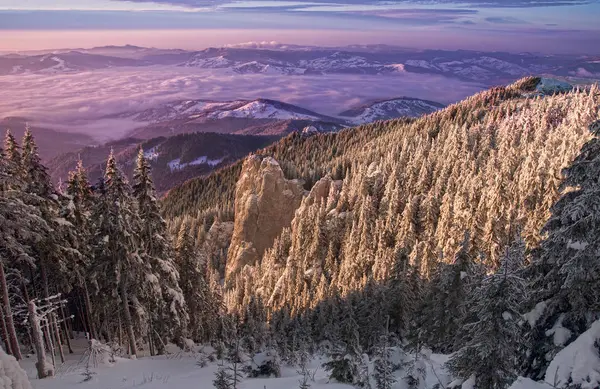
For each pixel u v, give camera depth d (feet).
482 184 252.01
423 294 114.11
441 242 225.15
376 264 228.43
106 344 106.93
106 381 81.51
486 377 46.03
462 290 85.56
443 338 88.33
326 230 314.55
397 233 269.23
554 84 569.23
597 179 50.21
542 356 51.44
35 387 75.82
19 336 113.29
